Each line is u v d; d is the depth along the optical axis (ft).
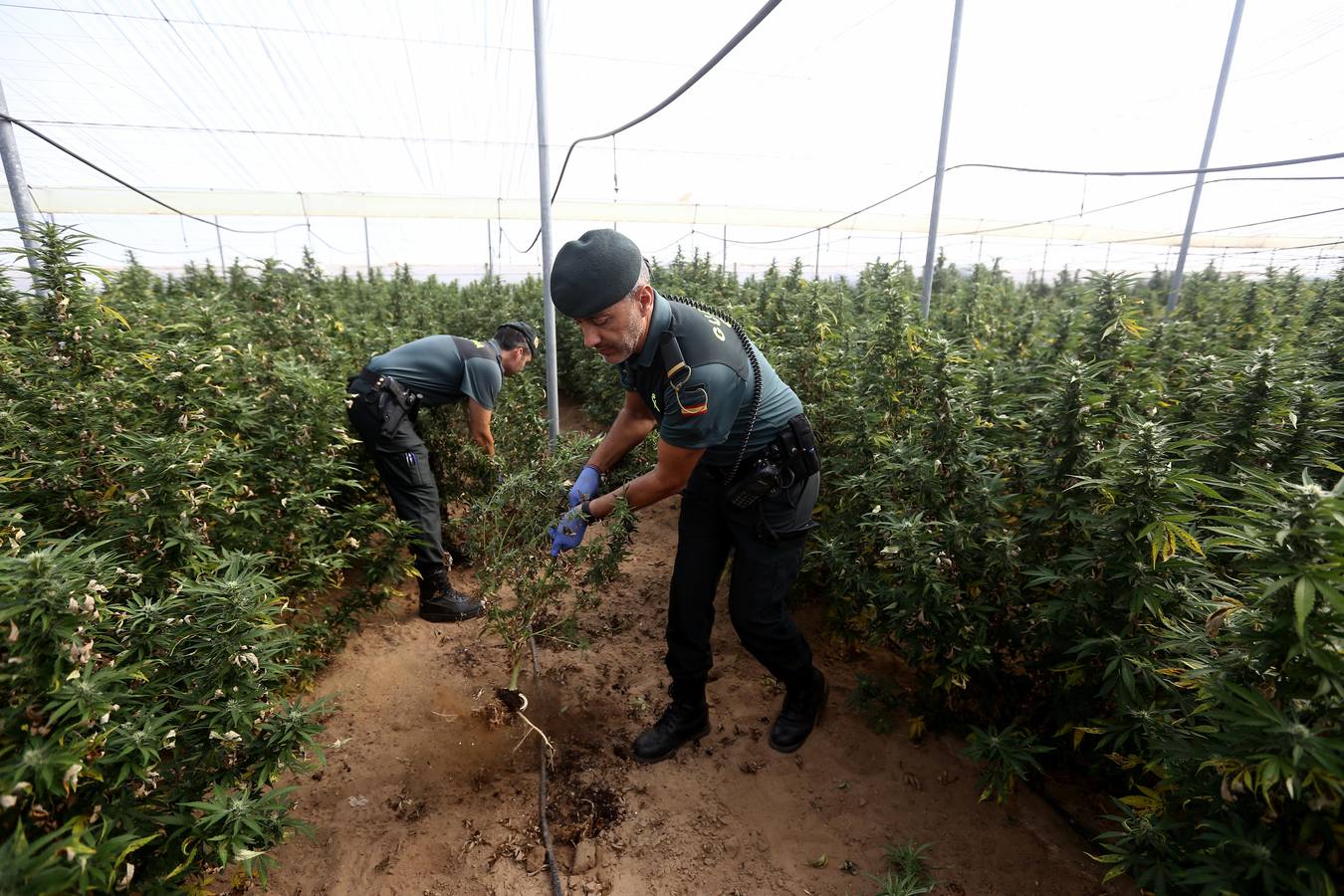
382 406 11.05
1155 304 28.12
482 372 11.92
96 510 7.53
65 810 4.72
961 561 7.98
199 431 8.66
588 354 22.33
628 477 12.68
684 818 7.89
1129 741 7.55
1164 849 5.23
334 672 10.37
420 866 7.22
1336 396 9.87
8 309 9.64
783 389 7.86
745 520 7.74
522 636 8.51
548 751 8.86
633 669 10.62
